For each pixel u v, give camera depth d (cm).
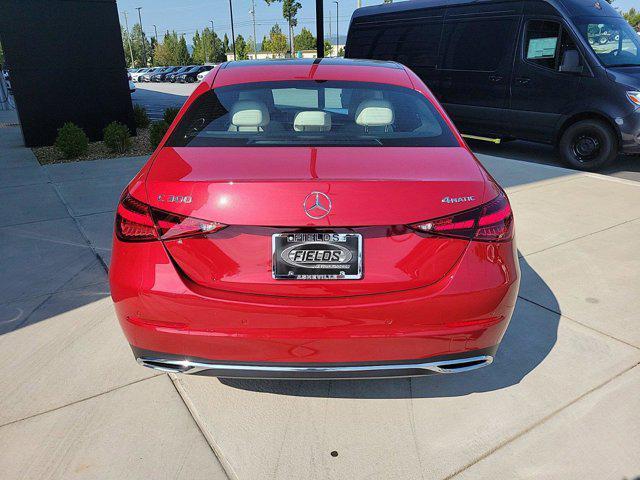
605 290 355
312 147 223
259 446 215
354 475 201
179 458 208
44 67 935
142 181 204
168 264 191
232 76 287
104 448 212
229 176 192
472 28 897
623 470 203
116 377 259
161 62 9106
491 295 195
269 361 194
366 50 1127
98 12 959
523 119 838
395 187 186
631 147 721
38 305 332
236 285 191
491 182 213
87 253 420
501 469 204
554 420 230
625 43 788
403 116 255
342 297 190
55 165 783
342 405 240
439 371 203
